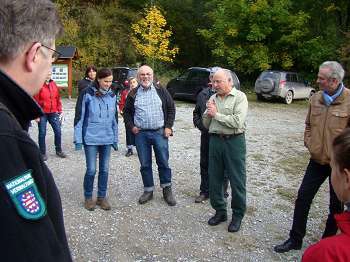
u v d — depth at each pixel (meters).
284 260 3.85
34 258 0.90
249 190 5.88
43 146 7.02
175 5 26.50
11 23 1.02
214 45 23.80
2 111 0.94
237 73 24.41
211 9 25.50
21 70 1.07
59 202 1.07
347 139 1.36
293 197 5.66
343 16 22.78
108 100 4.78
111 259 3.71
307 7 23.41
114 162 7.08
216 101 4.27
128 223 4.52
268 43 22.55
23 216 0.90
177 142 9.03
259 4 21.28
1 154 0.89
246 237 4.31
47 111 6.89
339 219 1.34
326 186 6.21
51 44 1.10
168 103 5.06
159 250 3.93
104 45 22.98
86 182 4.83
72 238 4.08
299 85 18.98
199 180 6.26
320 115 3.68
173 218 4.72
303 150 8.85
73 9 23.30
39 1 1.07
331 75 3.59
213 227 4.51
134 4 26.11
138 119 4.99
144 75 4.89
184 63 27.02
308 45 21.97
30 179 0.93
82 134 4.74
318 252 1.29
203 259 3.80
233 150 4.23
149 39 22.62
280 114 14.91
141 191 5.62
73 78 20.67
